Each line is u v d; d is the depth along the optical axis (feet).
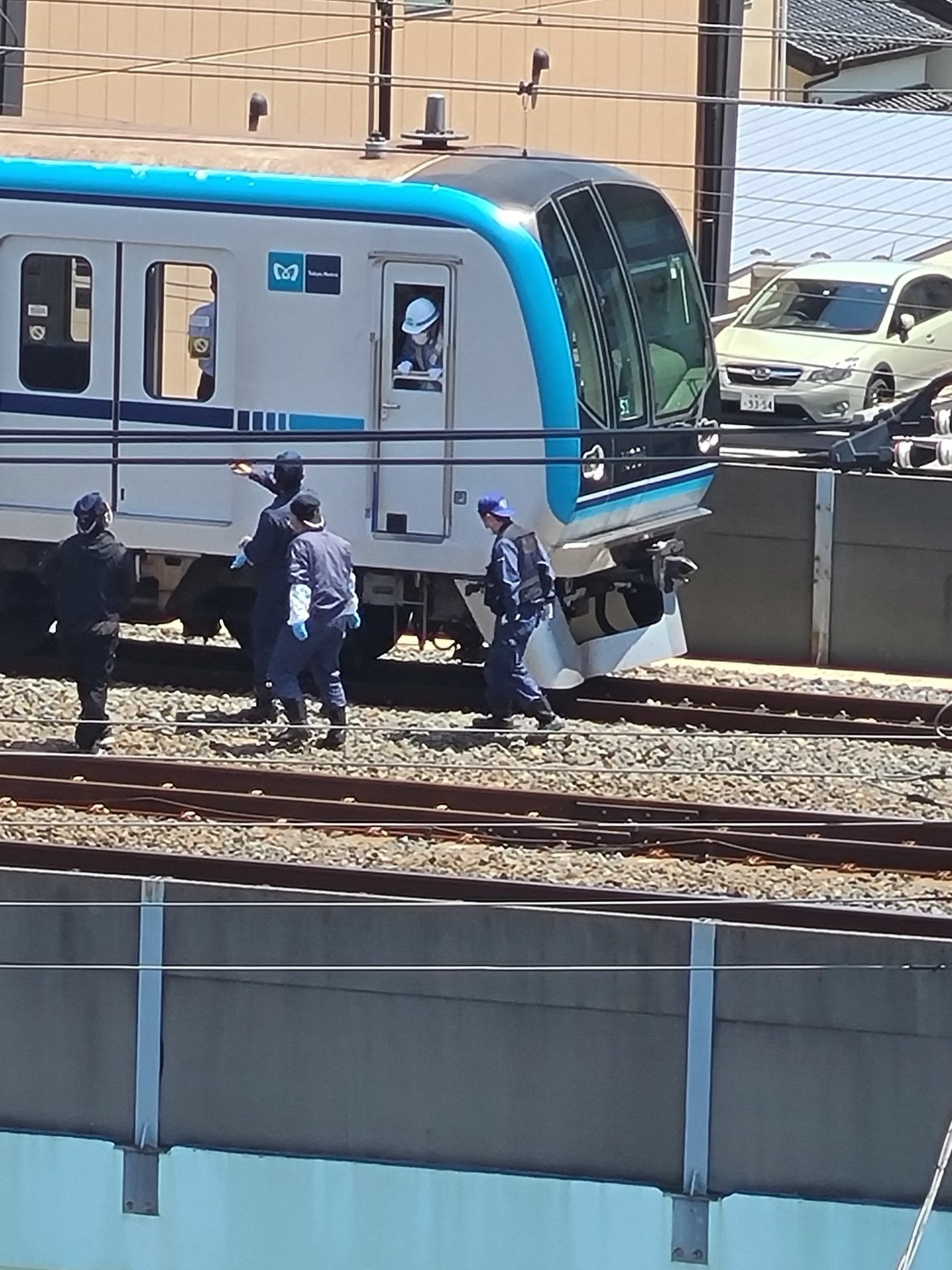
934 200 260.21
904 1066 87.92
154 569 143.74
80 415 138.10
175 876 109.40
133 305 136.56
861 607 161.17
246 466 133.18
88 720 128.88
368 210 131.64
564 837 116.88
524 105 215.10
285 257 133.59
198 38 203.00
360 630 143.33
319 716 138.31
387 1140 92.22
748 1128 89.35
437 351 131.95
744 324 231.09
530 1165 91.30
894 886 111.34
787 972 88.43
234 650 153.48
